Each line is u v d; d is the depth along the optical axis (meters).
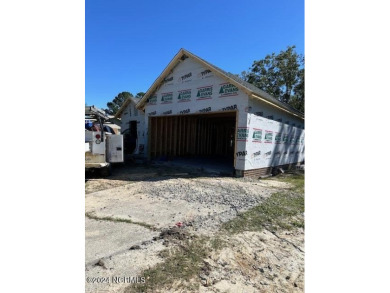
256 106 8.34
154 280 2.14
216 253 2.69
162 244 2.86
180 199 4.95
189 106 9.55
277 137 10.02
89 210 4.14
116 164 9.58
